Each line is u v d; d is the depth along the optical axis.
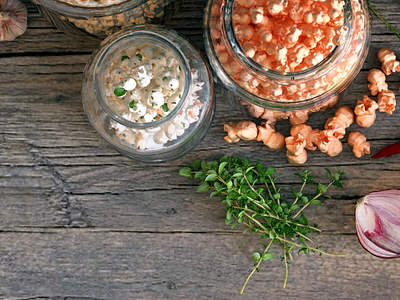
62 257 0.48
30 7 0.46
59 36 0.47
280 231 0.43
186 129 0.41
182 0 0.44
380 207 0.45
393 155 0.46
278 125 0.45
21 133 0.47
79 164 0.47
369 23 0.41
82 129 0.47
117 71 0.39
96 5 0.39
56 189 0.47
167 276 0.47
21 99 0.47
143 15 0.43
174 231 0.47
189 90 0.38
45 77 0.47
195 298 0.47
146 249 0.47
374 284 0.46
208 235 0.47
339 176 0.46
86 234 0.47
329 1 0.36
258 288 0.47
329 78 0.38
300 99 0.39
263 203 0.43
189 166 0.46
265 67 0.36
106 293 0.48
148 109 0.39
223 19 0.37
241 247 0.47
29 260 0.48
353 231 0.46
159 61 0.39
